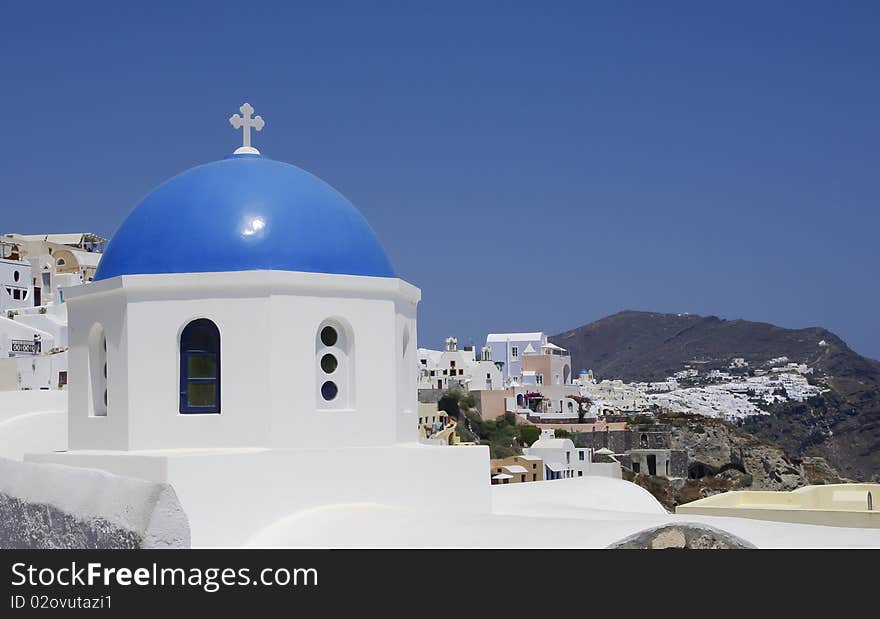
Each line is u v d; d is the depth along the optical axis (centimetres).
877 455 17938
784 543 1316
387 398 1931
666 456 9469
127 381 1844
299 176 2047
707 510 2586
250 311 1825
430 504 1875
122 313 1861
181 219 1919
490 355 13112
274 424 1802
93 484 1424
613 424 10312
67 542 1432
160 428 1833
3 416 2597
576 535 1409
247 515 1681
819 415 19800
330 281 1872
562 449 8088
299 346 1838
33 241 9069
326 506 1766
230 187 1955
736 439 9994
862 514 2369
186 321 1848
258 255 1861
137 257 1908
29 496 1557
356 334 1906
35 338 5131
